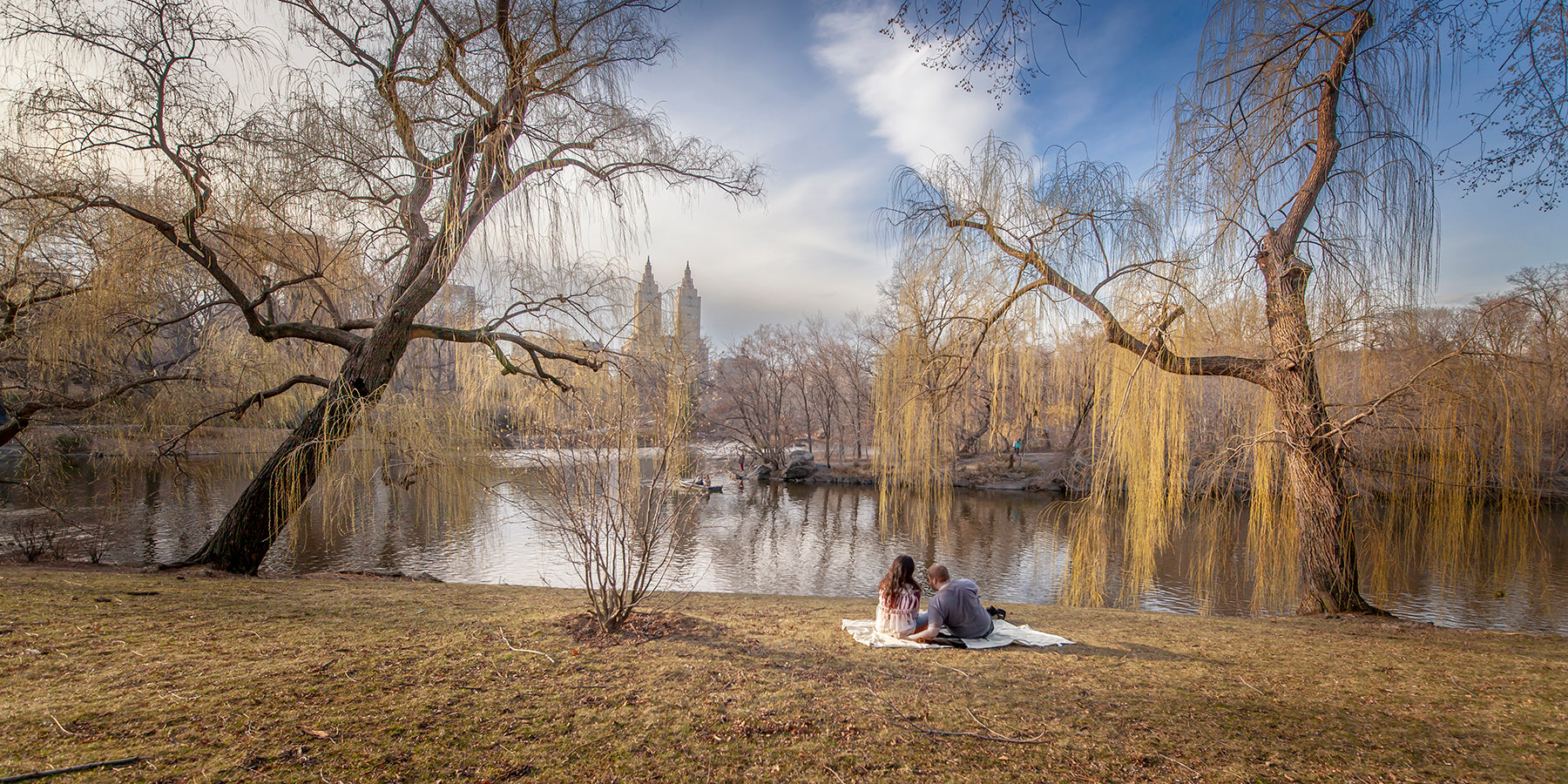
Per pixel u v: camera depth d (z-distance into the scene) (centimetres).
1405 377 736
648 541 530
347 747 273
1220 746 314
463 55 861
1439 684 424
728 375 3900
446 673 371
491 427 1262
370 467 1019
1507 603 1069
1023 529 2219
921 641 502
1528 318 706
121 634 420
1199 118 766
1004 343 854
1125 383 803
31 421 1049
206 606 518
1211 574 897
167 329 1140
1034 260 794
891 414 959
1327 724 347
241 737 276
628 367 964
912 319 909
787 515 2675
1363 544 811
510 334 1038
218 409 1127
